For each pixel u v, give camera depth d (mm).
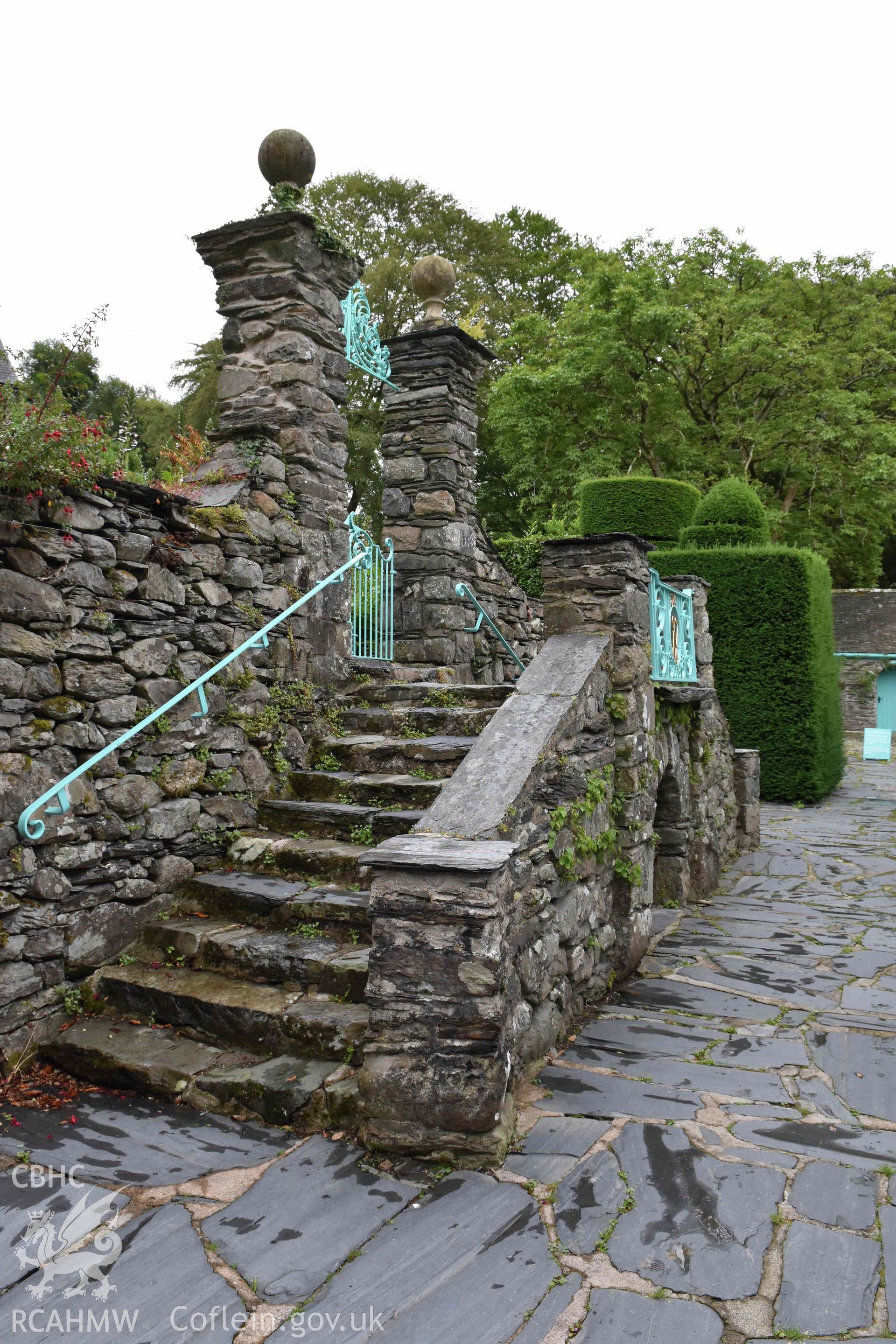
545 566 5012
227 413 5508
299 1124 3131
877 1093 3463
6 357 4055
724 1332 2186
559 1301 2289
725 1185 2797
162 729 4266
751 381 19594
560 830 4031
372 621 6797
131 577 4074
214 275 5590
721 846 7289
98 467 3857
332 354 5672
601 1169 2881
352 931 3893
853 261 21812
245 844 4555
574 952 4195
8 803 3521
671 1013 4324
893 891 6715
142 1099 3359
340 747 5215
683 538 13516
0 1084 3457
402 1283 2357
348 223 21594
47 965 3713
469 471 8000
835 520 23188
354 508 20469
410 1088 2934
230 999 3584
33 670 3615
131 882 4102
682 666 6359
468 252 22547
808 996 4547
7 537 3494
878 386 21297
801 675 11039
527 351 20609
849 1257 2461
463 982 2904
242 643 4816
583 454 18828
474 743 3996
